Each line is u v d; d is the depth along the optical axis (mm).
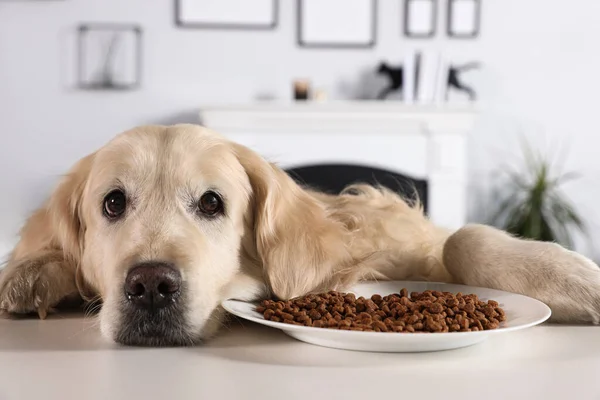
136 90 2670
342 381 477
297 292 697
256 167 731
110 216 681
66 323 672
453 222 2523
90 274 702
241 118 2484
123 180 673
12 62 2643
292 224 723
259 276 724
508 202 2639
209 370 507
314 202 768
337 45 2691
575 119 2742
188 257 626
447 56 2602
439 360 533
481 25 2713
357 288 717
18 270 701
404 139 2514
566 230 2555
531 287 662
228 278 690
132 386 464
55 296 703
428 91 2523
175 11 2660
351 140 2512
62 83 2660
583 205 2752
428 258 802
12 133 2662
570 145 2740
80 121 2668
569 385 467
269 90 2701
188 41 2674
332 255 717
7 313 699
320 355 551
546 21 2713
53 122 2664
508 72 2723
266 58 2689
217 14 2668
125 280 605
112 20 2654
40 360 535
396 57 2705
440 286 715
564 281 648
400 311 600
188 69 2678
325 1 2678
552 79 2727
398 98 2699
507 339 602
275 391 453
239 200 708
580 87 2732
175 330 596
